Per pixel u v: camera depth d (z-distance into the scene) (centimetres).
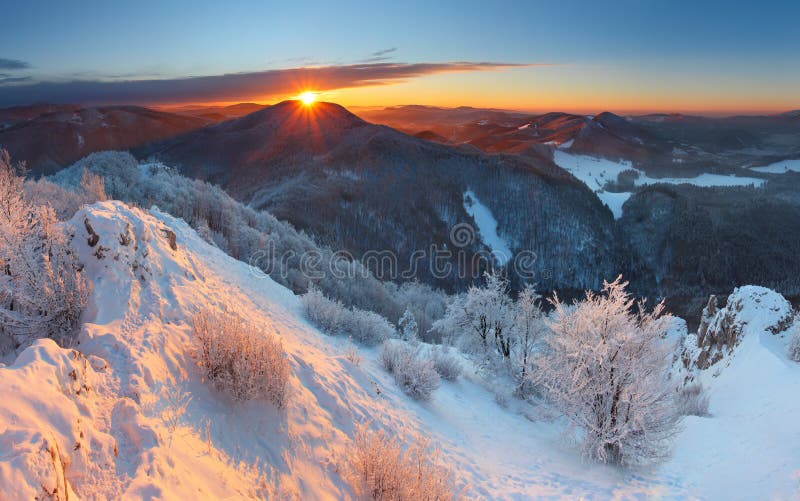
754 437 988
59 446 341
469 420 1170
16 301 553
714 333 2028
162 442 424
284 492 510
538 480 873
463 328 1931
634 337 963
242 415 568
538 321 1730
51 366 394
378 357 1313
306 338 1155
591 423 995
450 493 588
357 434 681
